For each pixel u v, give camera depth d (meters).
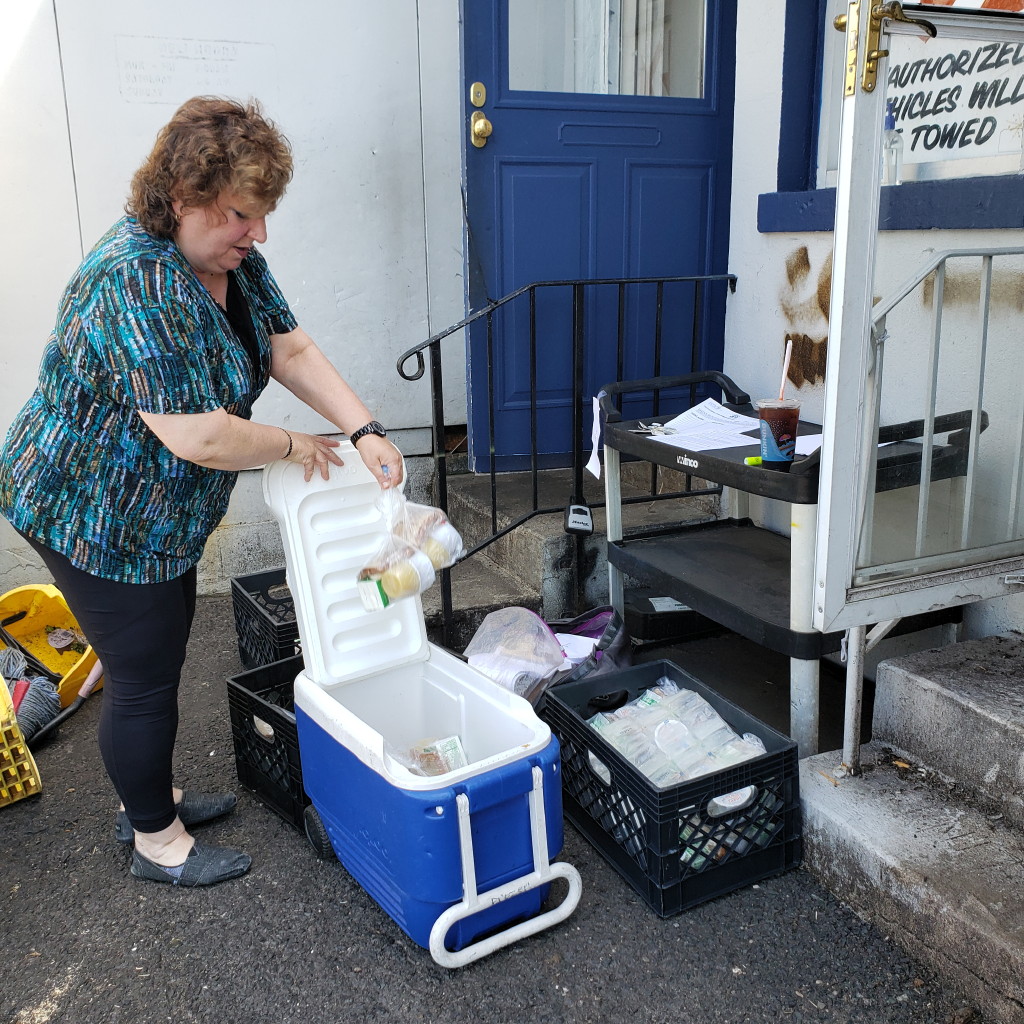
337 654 2.11
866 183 1.63
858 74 1.56
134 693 1.89
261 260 1.98
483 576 3.38
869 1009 1.69
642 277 3.31
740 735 2.20
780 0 3.02
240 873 2.07
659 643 3.20
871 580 1.93
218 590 3.80
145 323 1.54
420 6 3.56
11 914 1.98
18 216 3.31
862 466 1.84
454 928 1.77
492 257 3.40
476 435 3.58
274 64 3.45
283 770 2.23
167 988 1.77
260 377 1.92
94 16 3.22
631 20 3.36
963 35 1.67
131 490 1.72
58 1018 1.71
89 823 2.30
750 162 3.27
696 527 3.04
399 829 1.70
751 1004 1.71
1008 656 2.22
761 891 2.00
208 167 1.50
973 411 2.17
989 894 1.71
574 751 2.19
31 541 1.81
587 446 3.72
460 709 2.13
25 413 1.76
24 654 2.89
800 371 3.09
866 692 2.79
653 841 1.88
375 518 2.12
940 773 2.09
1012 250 2.02
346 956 1.85
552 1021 1.68
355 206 3.66
